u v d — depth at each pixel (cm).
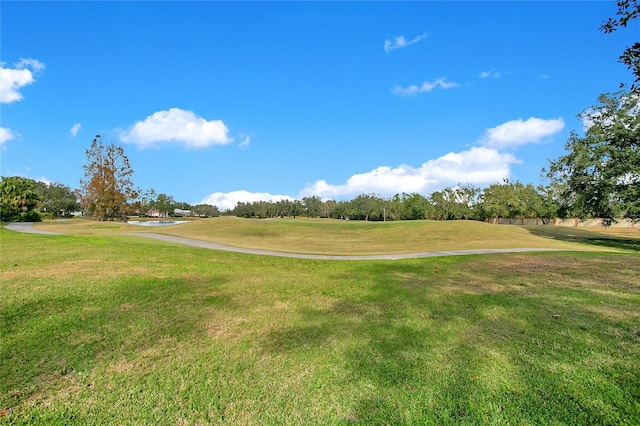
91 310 633
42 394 371
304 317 611
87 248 1413
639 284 855
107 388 383
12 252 1288
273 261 1296
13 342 495
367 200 8719
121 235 2359
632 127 2445
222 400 362
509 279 934
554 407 346
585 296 739
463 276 988
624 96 2464
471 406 349
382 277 981
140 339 511
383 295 764
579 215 3084
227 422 329
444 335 523
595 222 6438
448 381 393
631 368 418
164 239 2259
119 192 5631
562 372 411
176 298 723
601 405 348
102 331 539
